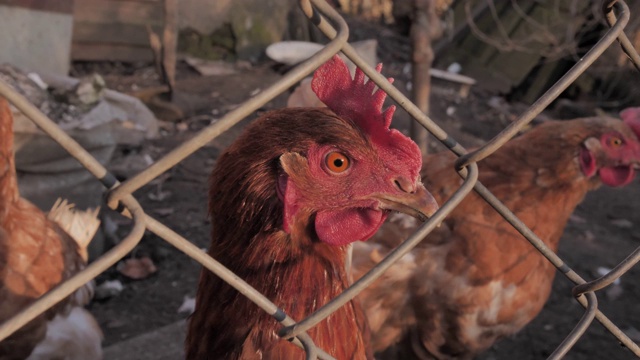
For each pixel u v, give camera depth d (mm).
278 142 269
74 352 420
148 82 1336
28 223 417
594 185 525
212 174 280
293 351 273
